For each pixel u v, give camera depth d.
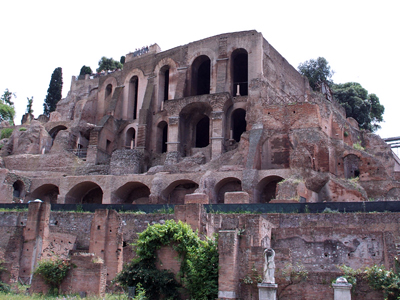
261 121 56.00
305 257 31.70
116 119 73.12
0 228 38.75
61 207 44.66
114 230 34.00
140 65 76.50
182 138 65.31
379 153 64.38
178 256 29.41
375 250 30.34
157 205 42.25
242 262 26.64
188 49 71.25
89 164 64.88
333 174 50.09
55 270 29.62
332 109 61.41
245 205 39.12
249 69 64.56
